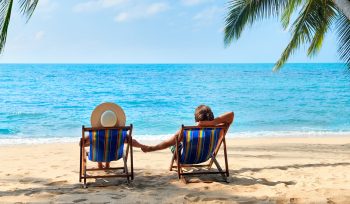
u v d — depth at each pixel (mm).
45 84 41875
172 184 5402
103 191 5066
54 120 19531
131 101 29062
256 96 32656
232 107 26047
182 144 5527
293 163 7496
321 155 8977
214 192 4949
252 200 4555
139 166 7039
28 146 11148
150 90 37281
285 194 4785
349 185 5410
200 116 5375
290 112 22953
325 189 5008
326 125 18016
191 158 5469
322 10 8883
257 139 12828
